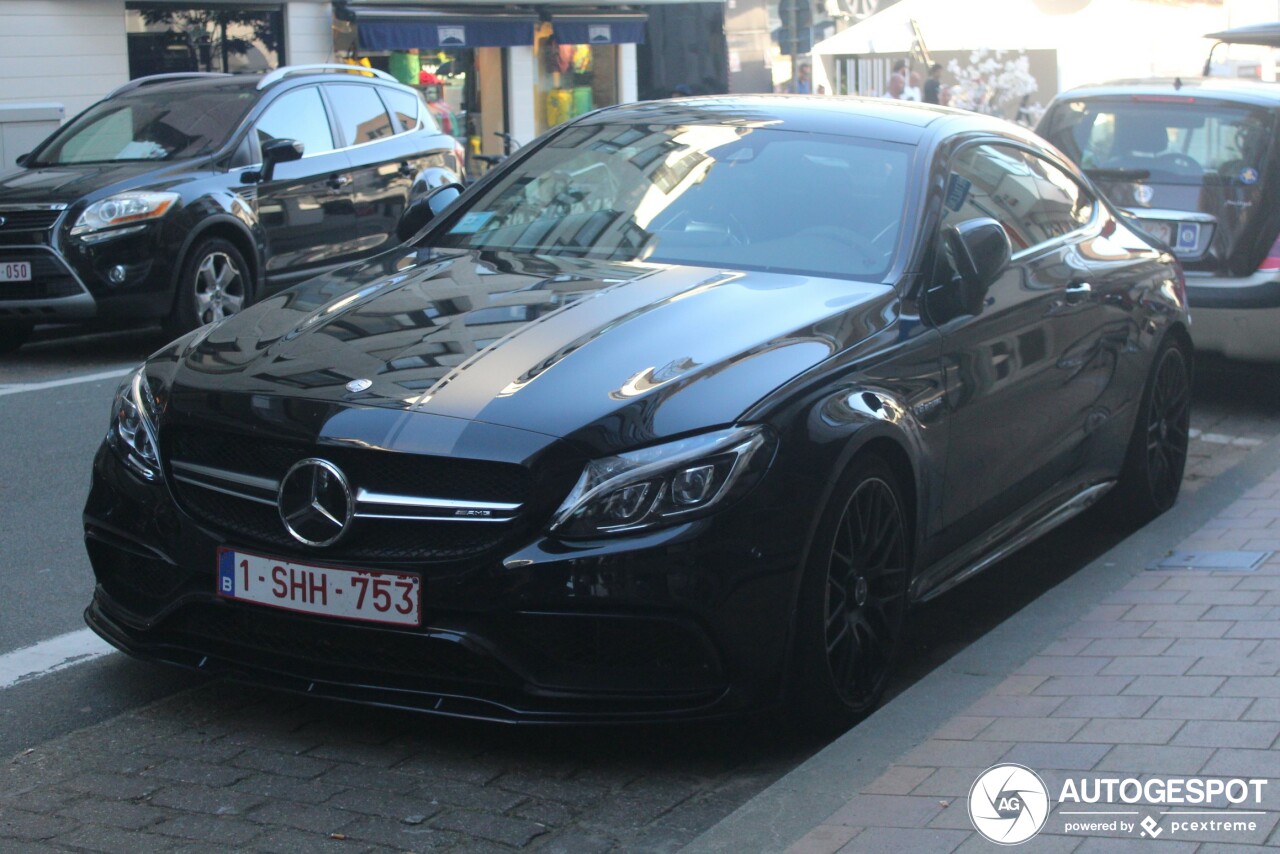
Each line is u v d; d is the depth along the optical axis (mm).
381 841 3666
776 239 5035
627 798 3957
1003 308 5242
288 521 3994
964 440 4898
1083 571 5539
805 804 3650
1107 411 6090
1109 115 9578
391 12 20438
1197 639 4668
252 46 19188
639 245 5117
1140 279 6430
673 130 5691
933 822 3471
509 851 3635
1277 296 8898
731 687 3961
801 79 23203
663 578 3822
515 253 5219
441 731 4355
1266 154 9016
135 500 4305
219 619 4199
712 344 4246
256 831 3713
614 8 23781
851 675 4344
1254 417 9172
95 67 17328
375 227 12211
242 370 4297
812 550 4094
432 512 3883
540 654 3887
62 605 5473
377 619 3912
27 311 10250
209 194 10820
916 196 5133
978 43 21547
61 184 10484
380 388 4066
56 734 4320
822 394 4207
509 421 3900
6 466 7461
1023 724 4043
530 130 23656
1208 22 23453
